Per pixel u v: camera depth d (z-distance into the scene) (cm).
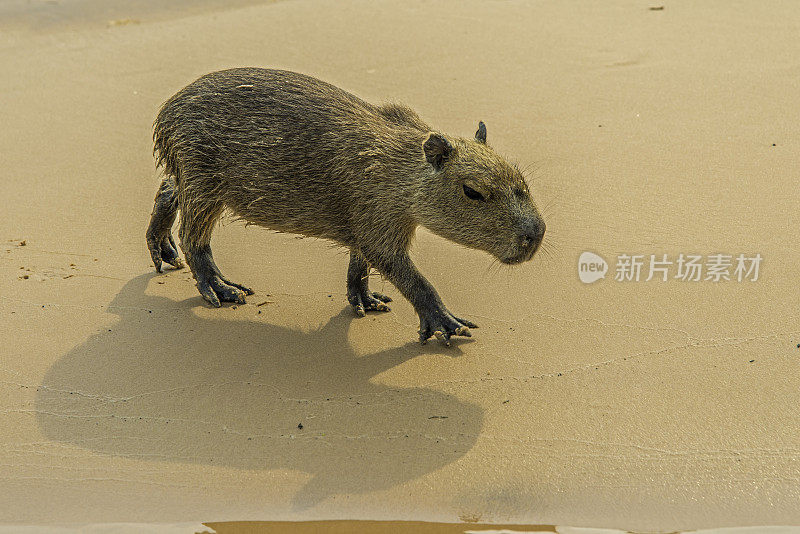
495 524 424
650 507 432
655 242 655
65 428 498
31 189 782
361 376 537
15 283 641
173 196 635
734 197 704
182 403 516
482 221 518
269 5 1254
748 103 855
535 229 511
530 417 495
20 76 1038
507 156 784
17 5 1302
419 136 545
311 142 545
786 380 514
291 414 504
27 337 579
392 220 545
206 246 623
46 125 906
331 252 686
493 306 600
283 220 573
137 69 1042
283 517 432
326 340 577
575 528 421
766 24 1051
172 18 1234
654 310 584
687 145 788
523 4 1172
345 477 455
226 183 571
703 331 561
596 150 791
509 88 924
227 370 546
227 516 434
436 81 951
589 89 911
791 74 909
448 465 460
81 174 809
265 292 636
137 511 439
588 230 675
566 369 534
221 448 479
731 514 426
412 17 1144
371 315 609
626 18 1100
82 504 444
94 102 959
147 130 892
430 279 634
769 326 561
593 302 596
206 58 1059
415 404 509
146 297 630
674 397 505
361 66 1000
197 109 567
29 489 455
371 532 421
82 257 680
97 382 536
